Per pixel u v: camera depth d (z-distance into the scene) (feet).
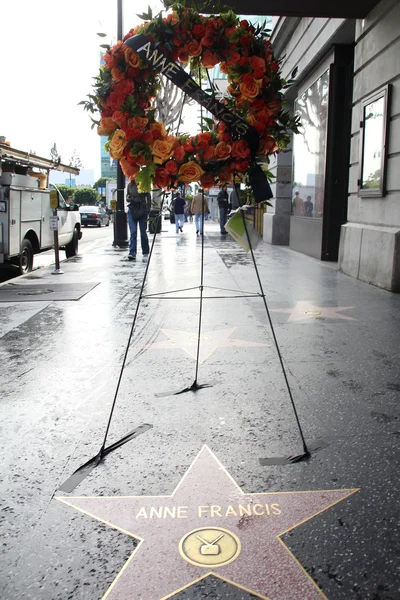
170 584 6.63
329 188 38.83
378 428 11.00
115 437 10.80
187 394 13.07
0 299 25.96
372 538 7.46
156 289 28.12
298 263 38.58
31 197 37.06
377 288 27.48
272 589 6.52
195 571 6.86
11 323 20.89
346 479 9.03
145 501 8.50
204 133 10.36
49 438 10.80
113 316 21.89
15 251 33.96
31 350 17.12
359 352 16.30
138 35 9.82
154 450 10.21
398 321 20.17
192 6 10.18
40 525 7.89
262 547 7.30
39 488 8.93
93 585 6.63
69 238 46.91
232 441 10.53
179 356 16.21
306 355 16.06
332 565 6.92
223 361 15.64
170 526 7.83
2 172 32.86
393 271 26.00
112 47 9.93
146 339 18.24
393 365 15.05
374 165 28.55
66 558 7.14
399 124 25.53
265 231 61.16
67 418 11.77
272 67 10.43
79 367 15.31
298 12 28.58
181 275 32.73
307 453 9.93
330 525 7.77
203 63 10.50
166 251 48.91
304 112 45.96
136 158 10.11
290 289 27.35
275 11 27.96
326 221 39.58
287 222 55.88
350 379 13.93
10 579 6.74
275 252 47.44
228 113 10.19
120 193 55.26
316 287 27.94
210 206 168.66
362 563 6.95
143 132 10.07
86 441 10.64
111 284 30.14
